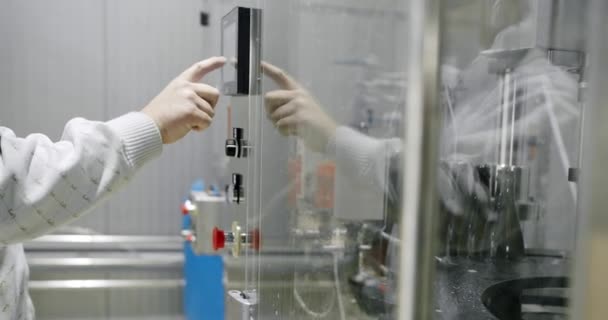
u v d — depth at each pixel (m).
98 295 2.00
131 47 2.04
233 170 1.03
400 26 0.49
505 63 0.78
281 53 0.77
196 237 1.24
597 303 0.35
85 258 1.99
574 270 0.37
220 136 1.55
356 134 0.65
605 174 0.35
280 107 0.76
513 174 0.82
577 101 0.72
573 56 0.65
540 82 0.82
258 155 0.85
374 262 0.58
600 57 0.35
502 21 0.66
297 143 0.73
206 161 2.03
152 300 2.06
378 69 0.66
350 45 0.71
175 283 2.07
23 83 1.94
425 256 0.41
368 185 0.60
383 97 0.65
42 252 1.98
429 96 0.40
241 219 0.95
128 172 0.87
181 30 2.05
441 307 0.59
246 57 0.85
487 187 0.80
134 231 2.10
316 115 0.72
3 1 1.90
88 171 0.83
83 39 1.99
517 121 0.83
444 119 0.75
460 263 0.73
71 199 0.82
